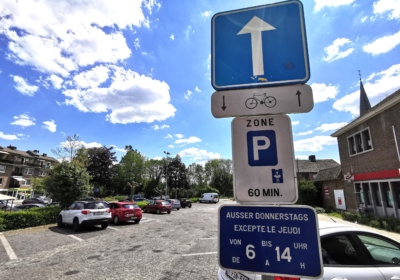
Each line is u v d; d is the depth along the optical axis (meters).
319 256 1.18
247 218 1.32
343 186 17.34
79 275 4.97
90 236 9.66
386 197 12.66
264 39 1.59
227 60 1.62
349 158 16.17
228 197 61.62
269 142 1.39
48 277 4.88
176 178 55.88
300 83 1.46
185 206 30.80
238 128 1.46
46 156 57.16
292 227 1.24
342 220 13.93
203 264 5.67
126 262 5.89
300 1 1.59
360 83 23.48
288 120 1.40
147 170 61.75
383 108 12.23
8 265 5.72
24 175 46.03
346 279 2.53
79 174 15.36
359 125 14.88
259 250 1.27
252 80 1.53
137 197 42.06
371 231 3.01
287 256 1.22
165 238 9.13
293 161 1.33
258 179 1.35
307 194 21.97
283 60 1.52
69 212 11.67
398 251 2.95
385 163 12.40
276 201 1.30
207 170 68.19
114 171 48.47
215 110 1.54
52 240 8.83
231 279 2.95
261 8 1.65
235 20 1.69
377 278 2.59
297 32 1.55
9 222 11.00
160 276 4.87
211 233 10.29
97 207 11.70
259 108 1.46
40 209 13.36
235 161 1.41
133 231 10.93
